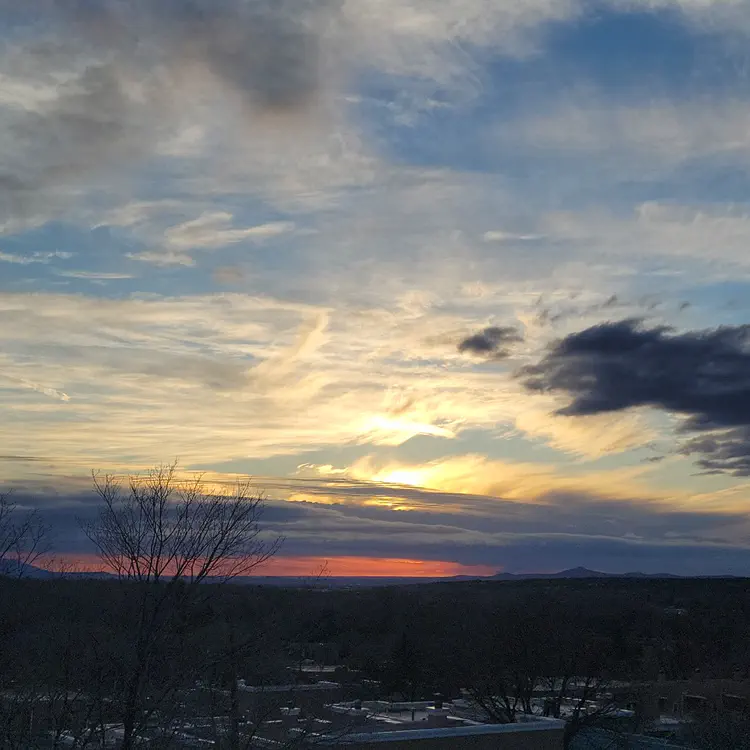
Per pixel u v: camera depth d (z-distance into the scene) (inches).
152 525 546.0
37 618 529.7
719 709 1422.2
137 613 526.9
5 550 590.2
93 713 505.0
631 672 2046.0
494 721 1451.8
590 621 2352.4
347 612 2085.4
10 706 498.6
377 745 863.7
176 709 514.9
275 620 584.7
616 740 1326.3
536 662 1642.5
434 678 1909.4
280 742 665.0
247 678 618.2
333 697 1061.1
